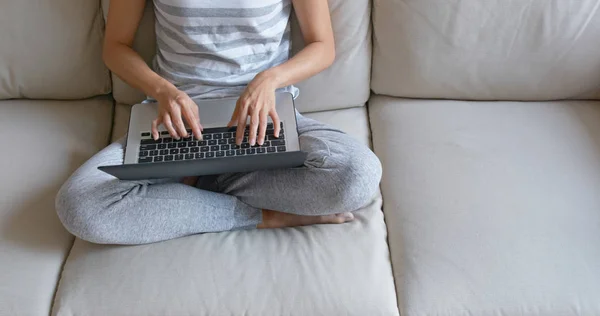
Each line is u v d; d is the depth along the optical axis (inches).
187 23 49.4
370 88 59.4
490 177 49.6
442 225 46.1
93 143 55.1
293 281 42.6
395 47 55.2
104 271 43.4
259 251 44.8
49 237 46.3
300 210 46.9
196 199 45.9
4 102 58.0
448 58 54.7
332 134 49.7
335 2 54.1
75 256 45.2
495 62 54.7
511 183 49.0
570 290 41.9
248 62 52.4
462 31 53.4
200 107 50.1
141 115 49.4
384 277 43.5
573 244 44.4
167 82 49.7
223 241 45.8
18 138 53.6
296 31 54.9
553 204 47.3
